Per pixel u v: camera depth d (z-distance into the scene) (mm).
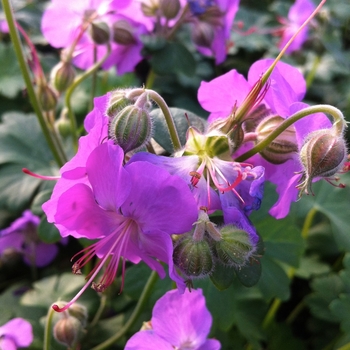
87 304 167
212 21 188
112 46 184
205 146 94
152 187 81
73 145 183
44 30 180
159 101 93
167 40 182
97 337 162
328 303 190
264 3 360
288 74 106
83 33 175
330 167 89
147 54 179
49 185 187
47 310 166
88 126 96
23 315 165
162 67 178
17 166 192
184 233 88
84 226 92
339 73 287
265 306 180
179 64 179
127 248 98
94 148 85
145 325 122
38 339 157
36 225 198
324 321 204
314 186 193
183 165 90
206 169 93
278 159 103
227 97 111
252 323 175
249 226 89
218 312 145
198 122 110
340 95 281
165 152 109
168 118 94
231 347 176
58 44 184
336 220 184
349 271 163
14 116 209
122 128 89
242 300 179
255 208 90
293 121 90
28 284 195
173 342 115
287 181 107
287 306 216
